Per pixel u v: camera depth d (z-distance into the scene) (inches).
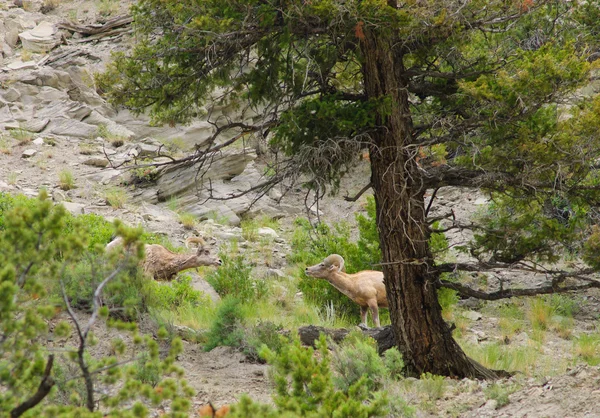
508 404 1192.8
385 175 1408.7
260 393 1256.2
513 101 1290.6
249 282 2297.0
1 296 735.1
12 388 758.5
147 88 1518.2
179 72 1499.8
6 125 3565.5
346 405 912.9
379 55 1395.2
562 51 1334.9
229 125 1517.0
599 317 2233.0
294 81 1459.2
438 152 1524.4
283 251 2824.8
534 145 1312.7
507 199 1537.9
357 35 1267.2
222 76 1494.8
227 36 1348.4
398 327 1434.5
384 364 1302.9
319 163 1400.1
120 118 3754.9
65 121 3631.9
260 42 1438.2
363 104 1387.8
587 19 1974.7
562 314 2256.4
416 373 1419.8
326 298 2217.0
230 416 818.8
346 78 1595.7
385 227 1425.9
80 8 4751.5
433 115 1502.2
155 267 1759.4
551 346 1939.0
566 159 1322.6
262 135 1502.2
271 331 1550.2
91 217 2332.7
